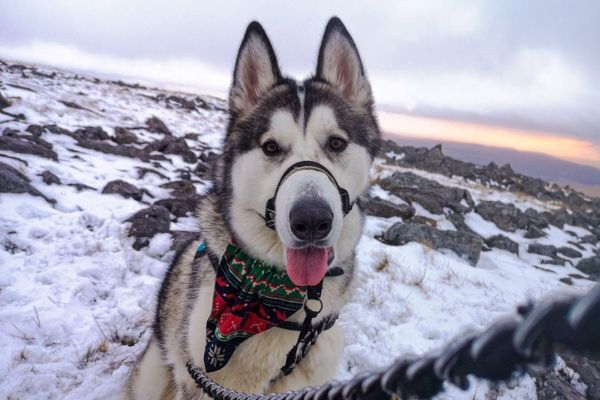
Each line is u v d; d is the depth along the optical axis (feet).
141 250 3.75
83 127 7.94
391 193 7.51
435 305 3.59
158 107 16.89
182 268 1.97
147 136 9.89
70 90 15.05
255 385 1.56
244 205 1.55
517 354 0.36
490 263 5.43
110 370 2.39
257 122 1.64
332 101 1.68
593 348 0.30
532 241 7.90
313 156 1.52
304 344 1.54
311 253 1.41
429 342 3.08
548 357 0.33
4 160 4.70
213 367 1.45
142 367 2.00
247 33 1.76
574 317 0.29
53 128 7.00
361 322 3.10
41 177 4.69
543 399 2.76
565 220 11.53
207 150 9.40
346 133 1.63
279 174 1.48
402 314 3.34
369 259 4.23
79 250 3.51
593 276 6.51
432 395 0.50
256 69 1.79
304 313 1.54
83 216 4.06
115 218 4.17
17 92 10.08
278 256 1.50
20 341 2.44
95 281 3.16
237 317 1.46
